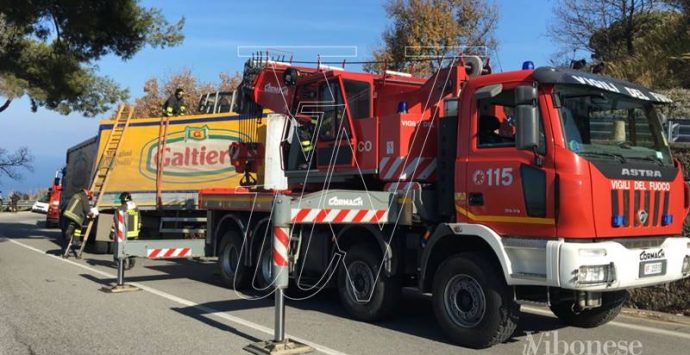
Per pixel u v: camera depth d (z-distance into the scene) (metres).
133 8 18.48
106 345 6.63
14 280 11.20
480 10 30.64
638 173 6.29
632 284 5.99
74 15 17.67
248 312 8.53
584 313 7.57
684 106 9.88
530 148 5.99
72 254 15.97
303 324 7.80
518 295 6.39
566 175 5.84
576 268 5.66
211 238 11.30
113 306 8.84
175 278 11.94
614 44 17.56
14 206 54.47
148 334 7.13
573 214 5.80
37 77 19.70
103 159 16.44
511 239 6.23
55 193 27.97
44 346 6.59
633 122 6.66
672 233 6.72
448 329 6.78
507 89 6.45
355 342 6.84
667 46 13.91
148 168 16.11
